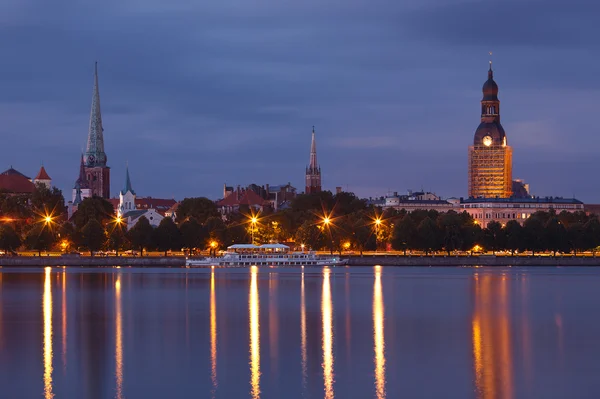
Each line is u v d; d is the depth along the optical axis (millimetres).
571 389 135500
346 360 156125
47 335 183750
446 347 169000
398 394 132875
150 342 174750
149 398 131000
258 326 196500
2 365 152125
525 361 155375
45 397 131625
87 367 150250
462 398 130875
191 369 148750
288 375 144375
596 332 187750
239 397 131500
